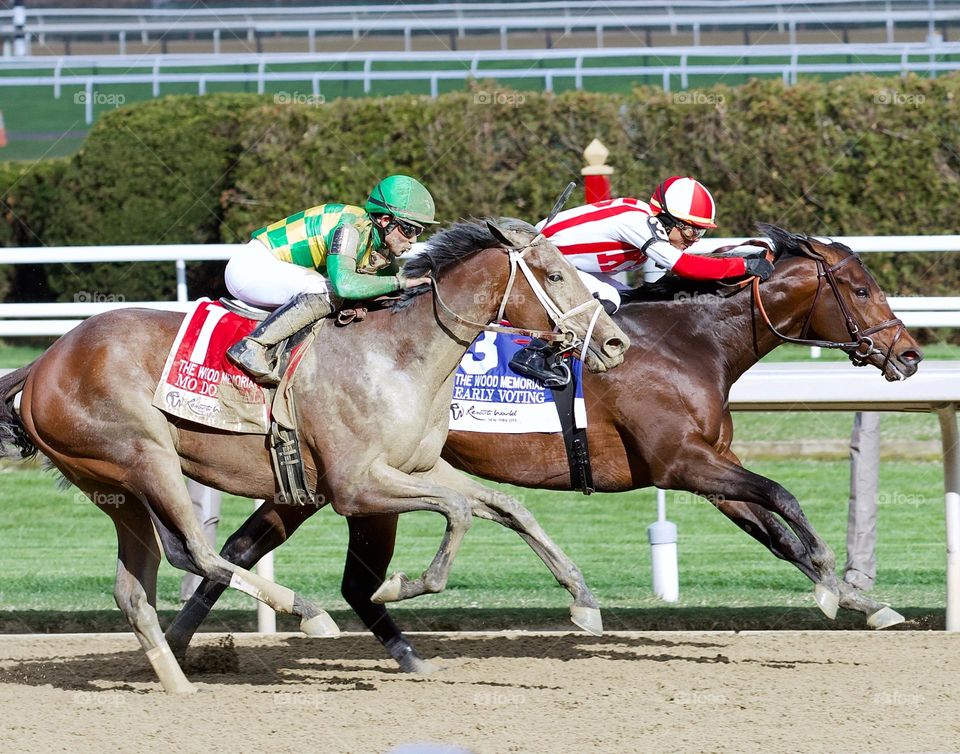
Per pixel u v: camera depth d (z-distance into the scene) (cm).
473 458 785
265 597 679
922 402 867
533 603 1001
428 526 1343
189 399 682
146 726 623
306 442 686
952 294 1880
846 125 1880
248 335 682
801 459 1528
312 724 625
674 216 805
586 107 1903
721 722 620
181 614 761
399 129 1931
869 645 817
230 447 692
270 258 704
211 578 683
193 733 609
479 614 966
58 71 2808
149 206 1998
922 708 646
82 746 588
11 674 763
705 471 753
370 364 681
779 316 791
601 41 3272
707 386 775
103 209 2003
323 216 706
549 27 3077
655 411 762
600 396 769
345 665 791
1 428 714
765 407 911
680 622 926
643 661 779
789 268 791
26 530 1305
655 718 629
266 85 2773
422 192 689
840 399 848
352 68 3022
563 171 1911
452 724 620
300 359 686
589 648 823
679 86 2611
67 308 948
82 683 737
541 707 657
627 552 1187
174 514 683
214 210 2016
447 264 691
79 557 1183
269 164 1956
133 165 1997
